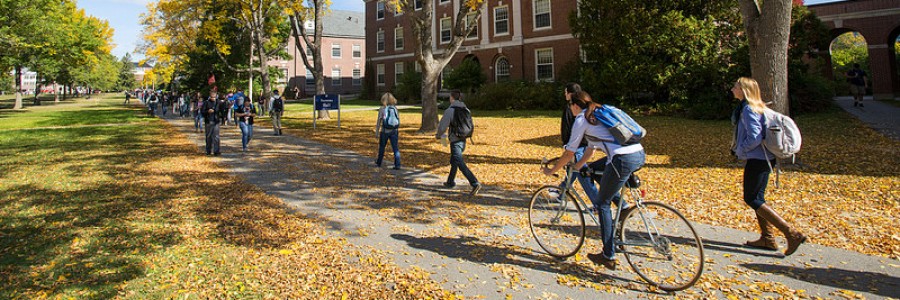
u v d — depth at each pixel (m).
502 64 33.44
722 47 19.14
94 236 5.09
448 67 36.19
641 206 3.87
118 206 6.38
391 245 4.78
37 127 20.48
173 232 5.21
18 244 4.86
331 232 5.22
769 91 7.97
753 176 4.25
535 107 26.22
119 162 10.24
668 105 19.58
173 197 6.90
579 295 3.60
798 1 24.73
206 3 27.78
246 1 26.55
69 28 30.16
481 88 29.12
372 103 37.84
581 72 22.22
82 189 7.50
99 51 40.16
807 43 17.45
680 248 4.34
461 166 6.96
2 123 22.86
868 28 23.53
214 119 11.18
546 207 4.68
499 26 32.81
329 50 59.22
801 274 3.85
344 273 4.04
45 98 75.12
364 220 5.69
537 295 3.60
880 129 12.60
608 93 21.22
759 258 4.22
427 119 15.54
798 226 5.11
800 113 17.27
